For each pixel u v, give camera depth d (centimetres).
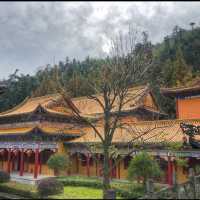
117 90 2481
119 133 3928
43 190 2330
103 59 2822
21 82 10681
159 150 3462
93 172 4288
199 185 2150
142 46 2752
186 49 10625
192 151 3166
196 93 3797
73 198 2194
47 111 4400
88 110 5300
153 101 5253
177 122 3694
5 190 2736
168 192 1958
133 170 2552
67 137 4544
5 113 5428
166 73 7344
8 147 4778
